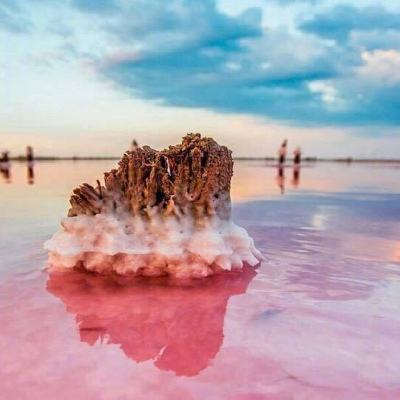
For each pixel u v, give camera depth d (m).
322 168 4.49
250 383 0.30
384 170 4.15
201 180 0.56
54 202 1.29
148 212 0.55
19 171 3.28
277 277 0.53
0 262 0.59
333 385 0.29
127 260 0.54
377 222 0.96
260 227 0.90
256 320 0.40
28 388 0.29
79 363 0.32
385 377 0.30
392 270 0.57
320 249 0.69
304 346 0.35
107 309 0.42
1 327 0.38
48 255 0.60
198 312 0.42
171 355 0.33
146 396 0.28
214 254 0.53
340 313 0.42
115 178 0.56
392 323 0.39
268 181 2.44
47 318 0.40
